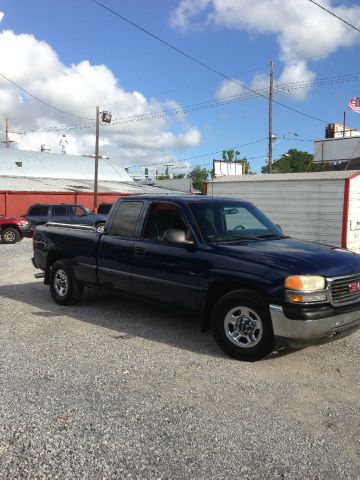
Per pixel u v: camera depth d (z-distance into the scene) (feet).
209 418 12.55
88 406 13.14
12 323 21.79
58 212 77.15
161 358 17.07
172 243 19.47
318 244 19.63
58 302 25.55
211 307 18.33
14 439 11.35
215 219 19.70
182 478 9.95
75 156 180.45
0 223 68.59
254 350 16.43
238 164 164.45
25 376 15.24
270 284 15.88
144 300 20.67
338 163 93.86
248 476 10.04
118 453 10.82
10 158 159.43
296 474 10.14
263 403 13.50
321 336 15.64
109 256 22.09
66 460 10.52
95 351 17.80
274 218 54.65
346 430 12.03
